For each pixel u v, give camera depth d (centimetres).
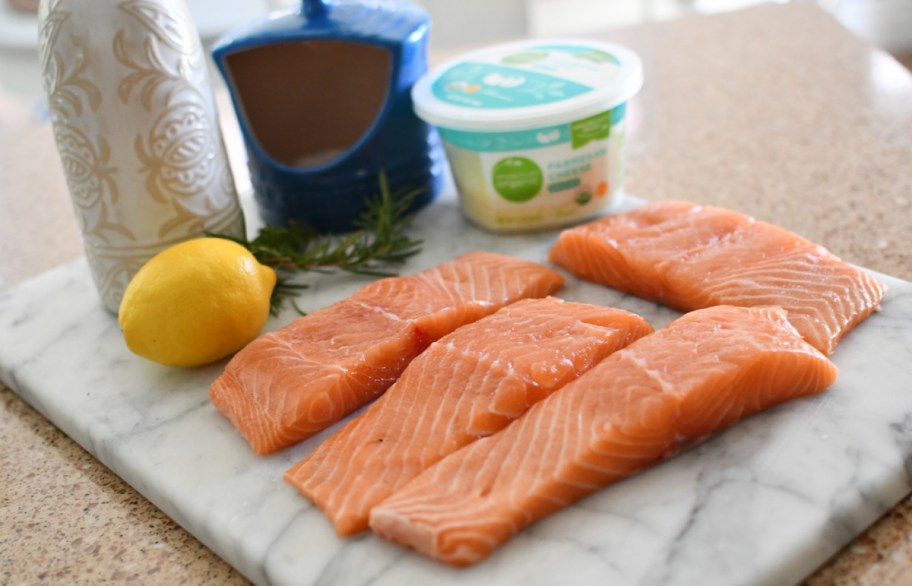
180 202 57
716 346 46
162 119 55
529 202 61
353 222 63
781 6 92
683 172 68
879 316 50
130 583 44
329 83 62
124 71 54
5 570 45
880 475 42
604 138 60
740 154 69
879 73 76
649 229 56
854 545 42
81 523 47
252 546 44
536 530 43
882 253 56
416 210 67
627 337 50
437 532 41
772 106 75
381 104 62
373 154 63
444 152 67
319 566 43
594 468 43
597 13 137
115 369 55
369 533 44
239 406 50
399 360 52
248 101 62
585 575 41
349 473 45
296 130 63
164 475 47
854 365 48
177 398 52
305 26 61
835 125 70
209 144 58
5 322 60
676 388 44
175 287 52
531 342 49
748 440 45
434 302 54
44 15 53
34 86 103
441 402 47
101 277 59
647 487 44
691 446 45
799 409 46
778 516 42
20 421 55
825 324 49
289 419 48
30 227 73
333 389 49
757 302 51
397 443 46
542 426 45
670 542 41
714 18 93
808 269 52
